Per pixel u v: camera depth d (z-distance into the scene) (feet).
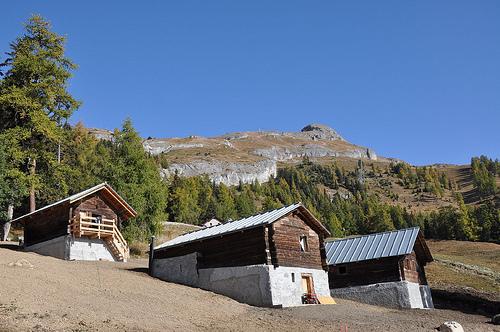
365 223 440.86
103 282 83.10
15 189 135.54
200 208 384.68
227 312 76.43
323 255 109.40
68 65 154.20
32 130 144.15
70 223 122.62
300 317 78.48
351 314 87.30
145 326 56.65
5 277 68.69
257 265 95.14
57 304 60.03
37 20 150.41
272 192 646.74
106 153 237.45
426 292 132.67
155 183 171.22
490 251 309.22
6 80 144.15
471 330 76.23
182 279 106.73
